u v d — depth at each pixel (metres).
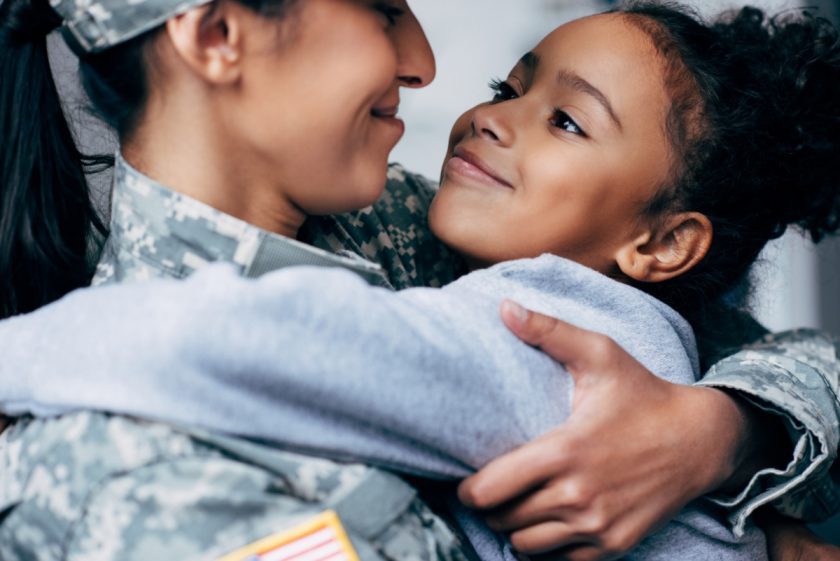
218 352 0.72
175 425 0.74
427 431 0.80
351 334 0.76
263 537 0.72
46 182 0.98
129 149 0.92
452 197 1.18
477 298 0.90
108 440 0.74
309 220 1.08
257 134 0.89
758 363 1.13
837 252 2.28
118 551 0.71
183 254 0.89
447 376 0.81
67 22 0.88
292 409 0.76
